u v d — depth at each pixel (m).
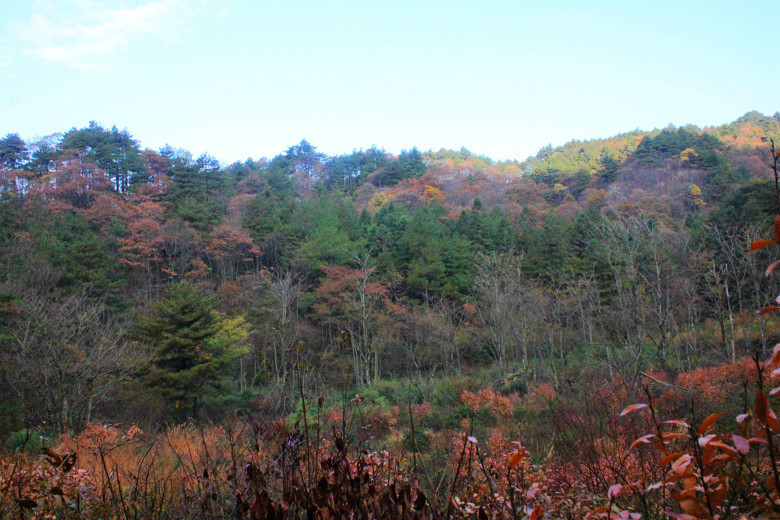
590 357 17.69
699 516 1.40
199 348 23.23
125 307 31.77
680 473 1.44
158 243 40.38
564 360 21.78
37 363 16.02
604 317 23.08
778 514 1.34
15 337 17.31
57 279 27.67
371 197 72.50
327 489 1.98
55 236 35.12
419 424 16.09
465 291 36.75
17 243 30.05
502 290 29.23
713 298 22.97
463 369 31.39
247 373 28.84
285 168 84.38
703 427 1.49
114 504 2.98
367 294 32.44
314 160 91.69
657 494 2.54
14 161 61.41
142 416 18.94
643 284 21.55
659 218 37.16
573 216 52.91
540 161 103.38
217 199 57.25
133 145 66.50
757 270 21.98
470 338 30.53
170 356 22.41
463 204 67.38
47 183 49.00
